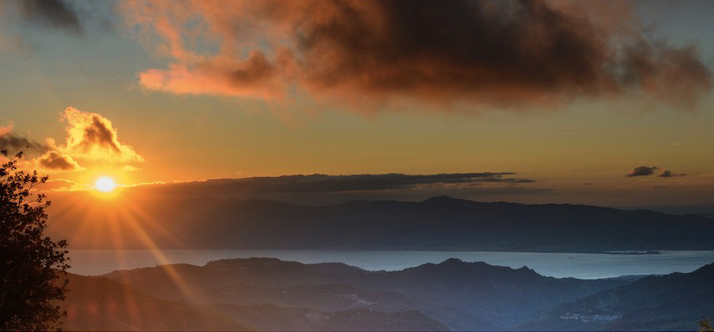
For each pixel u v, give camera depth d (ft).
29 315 224.74
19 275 222.48
